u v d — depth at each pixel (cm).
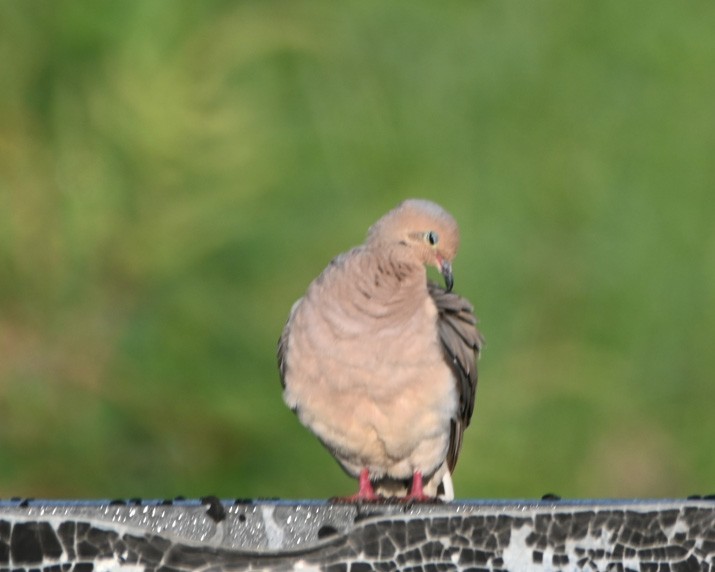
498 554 636
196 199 1255
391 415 952
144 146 1243
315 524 662
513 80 1438
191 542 624
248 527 666
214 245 1251
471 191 1378
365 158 1345
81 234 1247
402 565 632
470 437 1310
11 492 1230
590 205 1405
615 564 641
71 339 1243
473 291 1354
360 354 938
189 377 1230
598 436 1357
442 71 1420
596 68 1458
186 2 1285
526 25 1454
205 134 1258
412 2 1424
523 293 1370
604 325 1387
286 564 629
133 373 1238
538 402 1334
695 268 1414
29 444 1235
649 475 1376
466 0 1454
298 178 1306
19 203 1252
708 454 1387
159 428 1236
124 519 658
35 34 1272
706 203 1426
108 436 1234
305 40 1346
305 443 1252
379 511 654
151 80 1251
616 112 1452
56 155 1261
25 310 1250
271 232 1261
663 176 1435
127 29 1264
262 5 1346
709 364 1395
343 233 1280
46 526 620
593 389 1350
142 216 1250
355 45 1395
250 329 1242
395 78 1403
